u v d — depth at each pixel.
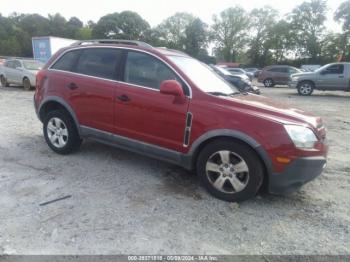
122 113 4.15
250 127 3.33
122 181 4.04
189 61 4.43
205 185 3.71
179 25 87.81
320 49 57.75
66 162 4.64
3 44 73.62
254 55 67.69
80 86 4.50
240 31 77.81
